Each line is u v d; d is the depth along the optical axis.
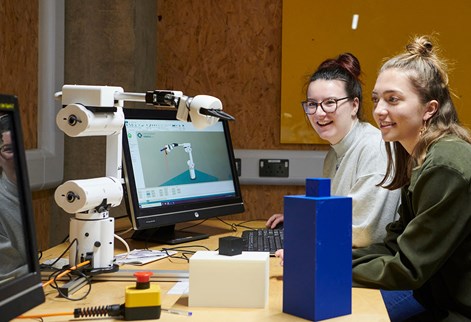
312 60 3.08
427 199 1.50
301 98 3.09
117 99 1.57
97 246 1.51
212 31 3.15
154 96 1.55
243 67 3.14
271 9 3.12
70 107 1.49
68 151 2.80
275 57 3.13
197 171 2.24
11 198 1.07
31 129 2.48
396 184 1.82
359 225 1.99
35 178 2.43
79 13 2.78
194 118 1.53
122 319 1.17
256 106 3.15
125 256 1.76
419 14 3.04
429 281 1.68
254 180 3.11
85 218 1.51
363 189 2.03
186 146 2.21
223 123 2.42
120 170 1.64
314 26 3.07
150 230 2.12
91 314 1.17
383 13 3.05
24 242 1.10
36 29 2.51
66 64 2.80
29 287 1.08
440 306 1.67
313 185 1.22
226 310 1.24
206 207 2.24
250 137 3.15
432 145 1.60
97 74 2.79
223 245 1.29
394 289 1.51
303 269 1.19
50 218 2.75
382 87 1.68
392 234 1.86
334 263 1.20
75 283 1.39
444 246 1.49
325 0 3.06
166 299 1.32
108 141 1.63
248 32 3.13
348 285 1.23
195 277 1.26
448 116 1.66
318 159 3.07
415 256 1.49
